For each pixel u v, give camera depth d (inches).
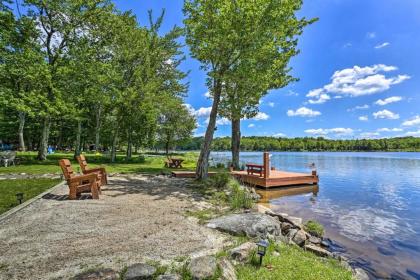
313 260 179.2
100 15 776.3
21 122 1040.2
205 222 227.9
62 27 730.2
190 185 432.1
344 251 240.5
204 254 158.6
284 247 196.9
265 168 568.4
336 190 579.5
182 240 181.8
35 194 312.2
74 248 162.1
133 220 225.0
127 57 832.3
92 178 306.7
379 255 232.7
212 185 423.8
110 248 163.0
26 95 679.1
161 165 856.9
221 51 479.2
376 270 204.1
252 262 156.0
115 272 128.2
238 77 485.7
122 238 181.5
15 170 534.6
